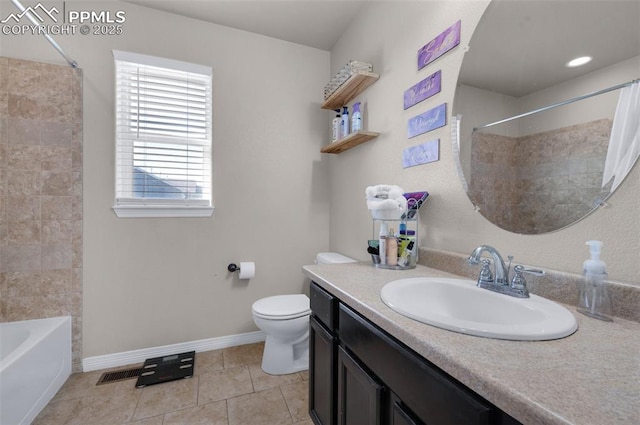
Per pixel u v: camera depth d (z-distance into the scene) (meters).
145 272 1.95
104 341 1.86
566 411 0.37
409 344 0.63
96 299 1.84
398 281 1.00
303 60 2.37
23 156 1.68
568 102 0.85
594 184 0.79
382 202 1.25
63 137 1.74
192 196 2.10
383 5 1.72
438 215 1.31
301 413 1.46
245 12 1.98
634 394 0.41
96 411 1.45
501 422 0.46
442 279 1.05
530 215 0.95
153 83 1.97
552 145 0.89
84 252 1.81
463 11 1.19
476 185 1.13
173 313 2.02
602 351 0.54
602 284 0.71
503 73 1.03
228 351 2.09
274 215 2.29
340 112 2.12
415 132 1.44
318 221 2.43
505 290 0.88
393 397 0.73
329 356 1.10
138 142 1.96
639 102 0.70
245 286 2.21
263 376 1.77
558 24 0.87
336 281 1.09
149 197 1.99
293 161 2.34
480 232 1.12
